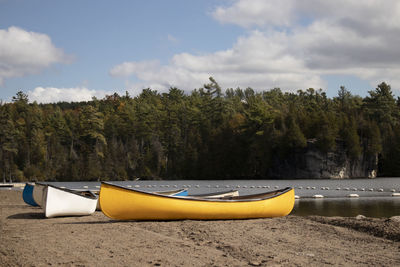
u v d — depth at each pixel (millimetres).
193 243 11070
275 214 16406
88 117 115562
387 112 110625
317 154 92062
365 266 8656
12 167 101938
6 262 9164
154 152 112250
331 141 90750
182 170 107625
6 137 107812
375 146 94812
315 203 29656
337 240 11484
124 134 122500
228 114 125375
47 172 103938
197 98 148500
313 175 92250
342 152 93062
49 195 17031
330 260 9156
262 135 100250
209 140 109188
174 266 8664
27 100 154375
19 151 109625
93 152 110188
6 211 20516
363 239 11617
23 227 14617
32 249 10469
